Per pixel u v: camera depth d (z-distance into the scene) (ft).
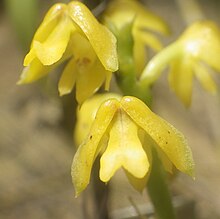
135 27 0.57
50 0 1.12
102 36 0.47
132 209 0.68
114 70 0.47
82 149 0.46
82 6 0.48
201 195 0.74
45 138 0.93
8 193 0.84
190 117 0.95
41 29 0.49
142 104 0.46
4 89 1.05
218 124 0.87
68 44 0.49
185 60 0.55
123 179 0.80
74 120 0.73
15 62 1.13
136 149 0.46
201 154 0.87
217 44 0.55
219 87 0.91
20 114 0.98
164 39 1.13
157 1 1.26
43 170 0.88
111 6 0.58
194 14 0.83
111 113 0.46
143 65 0.57
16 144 0.93
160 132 0.46
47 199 0.83
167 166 0.48
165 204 0.54
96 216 0.66
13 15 0.65
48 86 0.71
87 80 0.49
